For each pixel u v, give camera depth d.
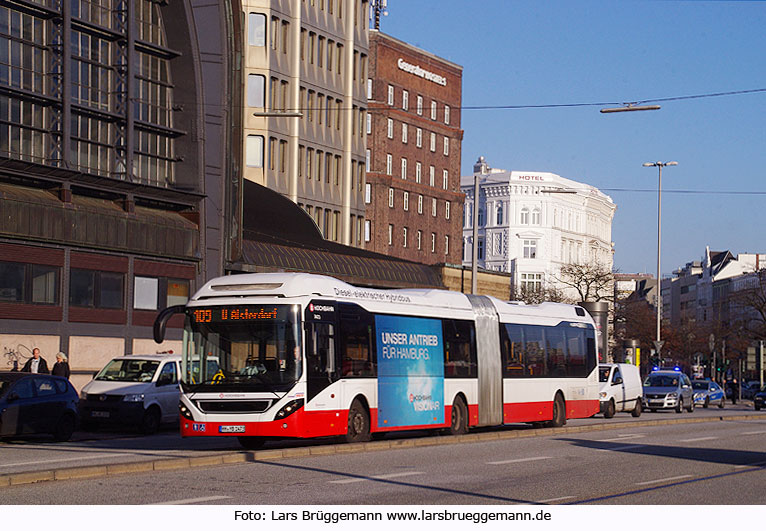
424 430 31.00
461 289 72.06
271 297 22.44
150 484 15.74
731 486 16.48
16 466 18.73
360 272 56.00
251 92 68.50
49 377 26.94
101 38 41.84
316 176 73.75
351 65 77.19
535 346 32.31
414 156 103.50
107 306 40.78
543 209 137.38
